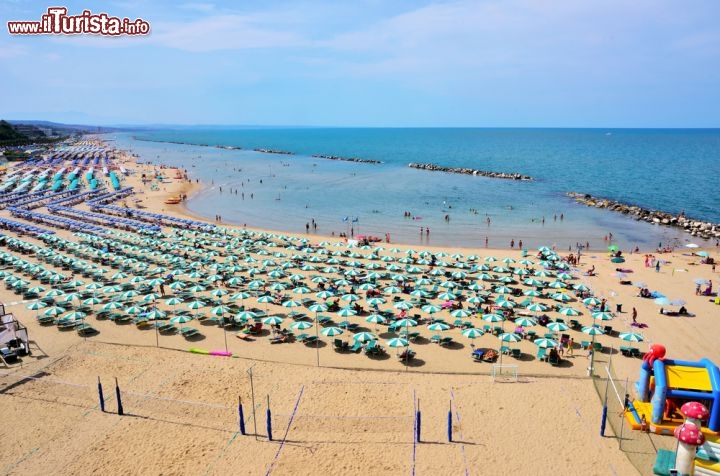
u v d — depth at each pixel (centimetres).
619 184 11206
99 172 12744
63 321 3134
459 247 5797
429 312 3186
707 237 6341
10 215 7400
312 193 10181
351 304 3619
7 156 15638
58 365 2622
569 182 11556
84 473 1803
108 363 2647
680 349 2948
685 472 1584
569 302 3734
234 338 3030
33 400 2281
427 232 6412
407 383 2441
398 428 2064
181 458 1877
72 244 5238
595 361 2694
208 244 5712
